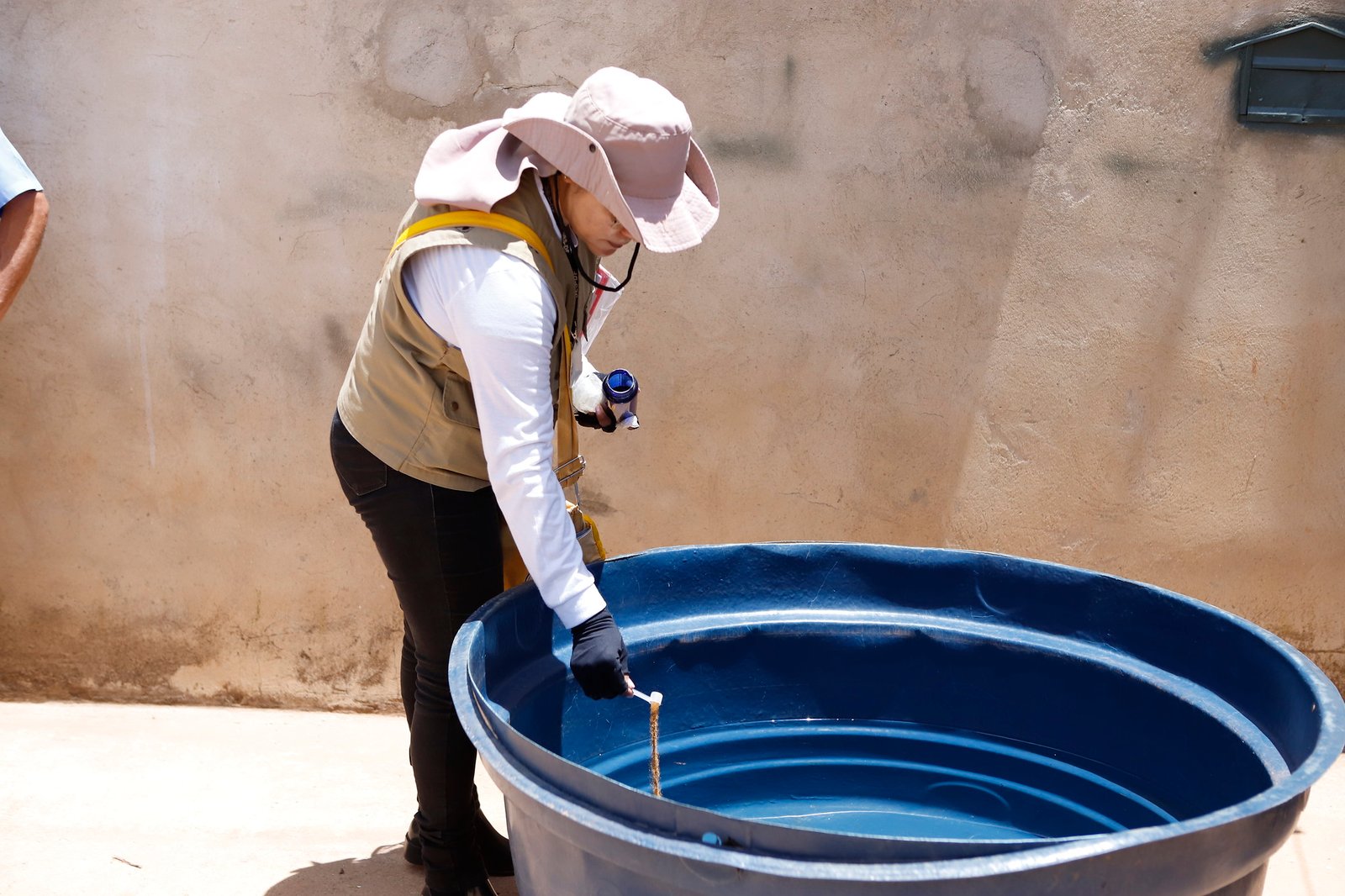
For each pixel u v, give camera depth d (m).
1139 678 2.00
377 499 2.00
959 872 1.21
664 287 2.93
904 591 2.28
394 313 1.90
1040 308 2.89
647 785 2.14
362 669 3.17
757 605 2.28
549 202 1.89
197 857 2.45
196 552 3.12
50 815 2.59
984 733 2.23
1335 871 2.46
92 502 3.10
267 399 3.03
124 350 3.01
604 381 2.24
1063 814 2.04
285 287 2.98
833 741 2.26
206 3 2.86
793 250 2.90
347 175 2.92
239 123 2.91
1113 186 2.83
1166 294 2.87
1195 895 1.34
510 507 1.75
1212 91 2.78
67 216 2.96
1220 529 2.97
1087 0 2.77
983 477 2.98
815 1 2.80
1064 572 2.15
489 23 2.85
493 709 1.58
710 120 2.86
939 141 2.84
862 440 2.98
